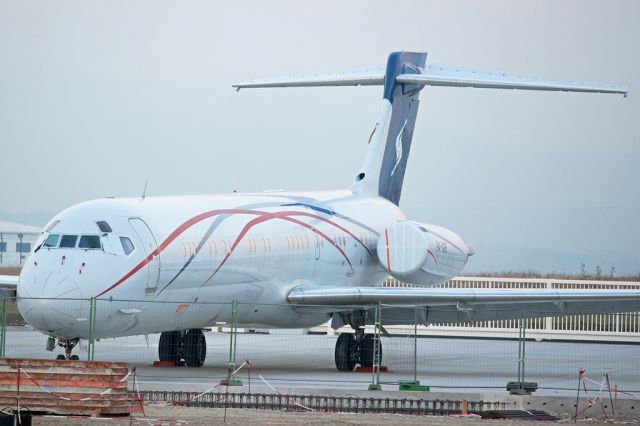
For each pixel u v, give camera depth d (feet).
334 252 287.69
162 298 223.71
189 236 231.30
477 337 416.26
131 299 215.10
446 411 185.37
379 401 190.19
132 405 168.25
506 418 180.86
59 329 207.00
